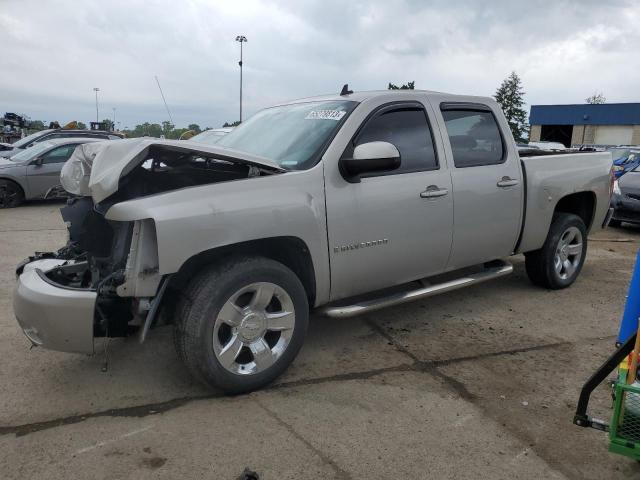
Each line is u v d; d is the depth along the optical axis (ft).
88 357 12.89
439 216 13.84
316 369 12.41
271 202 10.89
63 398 10.97
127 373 12.10
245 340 10.93
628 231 32.37
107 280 10.38
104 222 11.70
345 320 15.53
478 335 14.57
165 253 9.71
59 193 16.46
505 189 15.47
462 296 17.83
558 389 11.62
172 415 10.37
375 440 9.66
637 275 9.80
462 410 10.71
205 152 10.48
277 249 11.93
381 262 12.94
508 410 10.75
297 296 11.46
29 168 37.83
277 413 10.48
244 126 15.42
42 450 9.22
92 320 10.08
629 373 8.05
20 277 11.05
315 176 11.67
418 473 8.79
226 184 10.63
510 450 9.44
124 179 11.27
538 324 15.44
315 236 11.57
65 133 51.49
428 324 15.33
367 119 12.74
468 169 14.57
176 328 10.57
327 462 9.02
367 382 11.81
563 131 163.94
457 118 14.80
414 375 12.19
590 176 18.31
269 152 12.96
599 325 15.44
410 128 13.62
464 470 8.88
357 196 12.23
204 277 10.50
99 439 9.57
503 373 12.35
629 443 7.93
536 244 17.12
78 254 12.69
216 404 10.79
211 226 10.14
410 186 13.17
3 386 11.43
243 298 11.12
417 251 13.60
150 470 8.74
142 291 10.05
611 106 147.23
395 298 13.37
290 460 9.05
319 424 10.13
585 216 19.26
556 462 9.14
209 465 8.89
